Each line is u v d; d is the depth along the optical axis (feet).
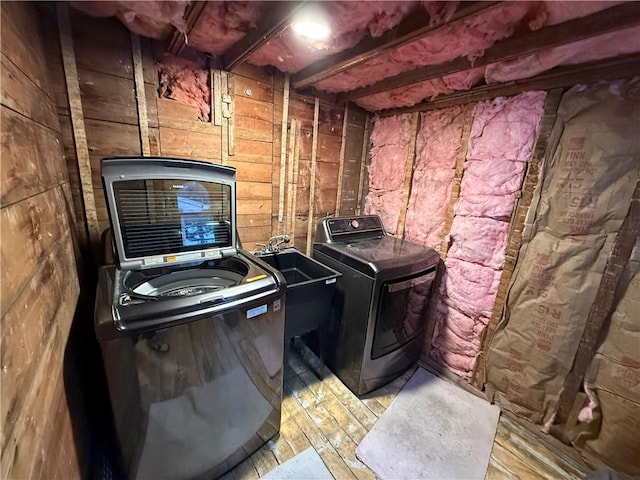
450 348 7.22
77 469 3.35
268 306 4.13
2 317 1.83
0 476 1.63
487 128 6.15
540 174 5.38
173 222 4.34
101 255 5.09
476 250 6.53
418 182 7.75
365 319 5.84
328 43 4.78
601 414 4.86
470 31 4.12
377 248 6.84
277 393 4.88
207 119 5.90
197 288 4.75
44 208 3.01
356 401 6.23
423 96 6.97
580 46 4.07
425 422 5.80
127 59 4.84
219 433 4.20
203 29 4.49
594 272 4.82
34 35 3.52
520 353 5.82
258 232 7.29
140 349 3.19
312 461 4.86
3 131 2.18
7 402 1.79
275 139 6.99
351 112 8.39
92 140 4.76
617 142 4.49
